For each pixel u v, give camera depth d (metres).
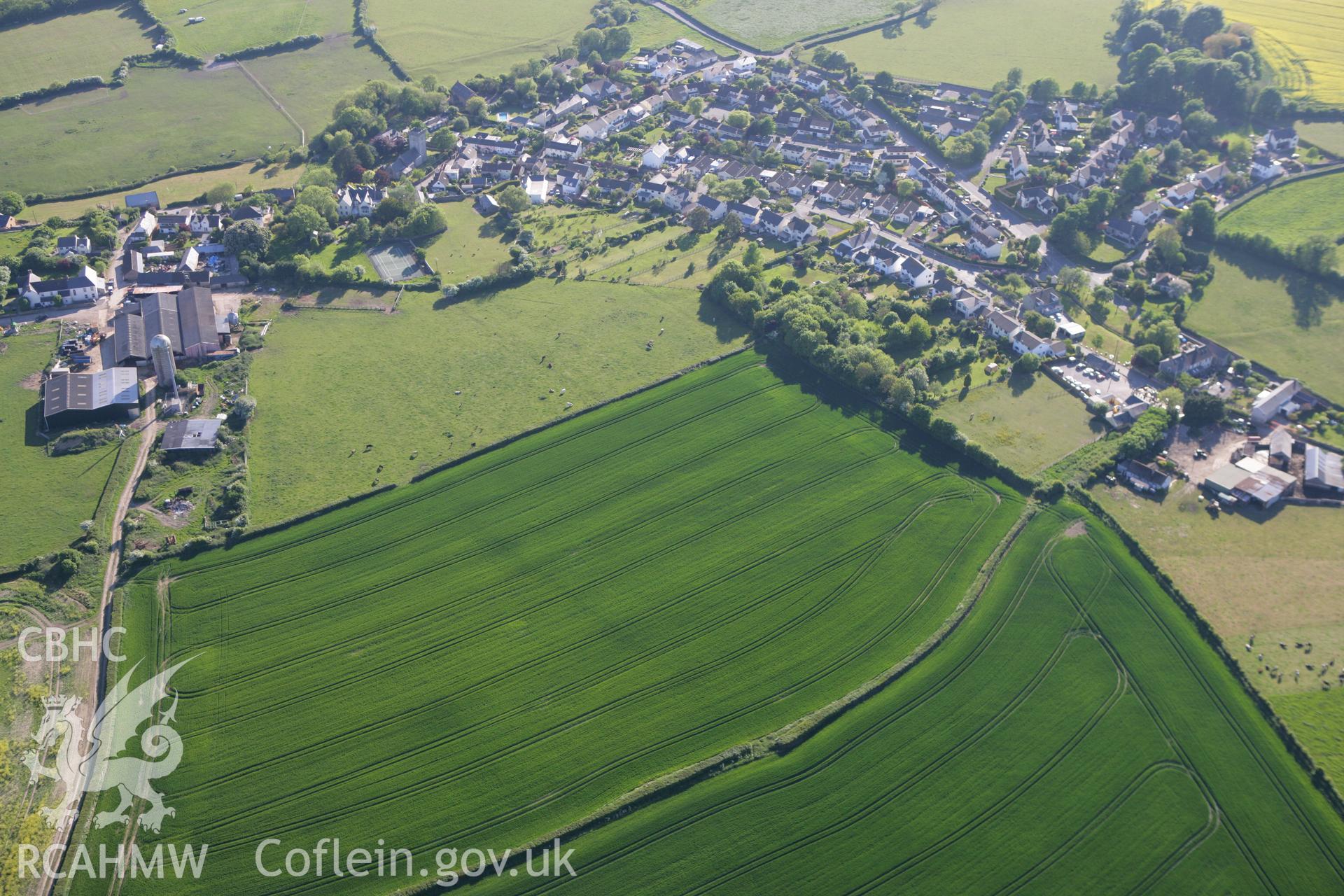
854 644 158.12
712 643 158.25
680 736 144.50
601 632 160.25
